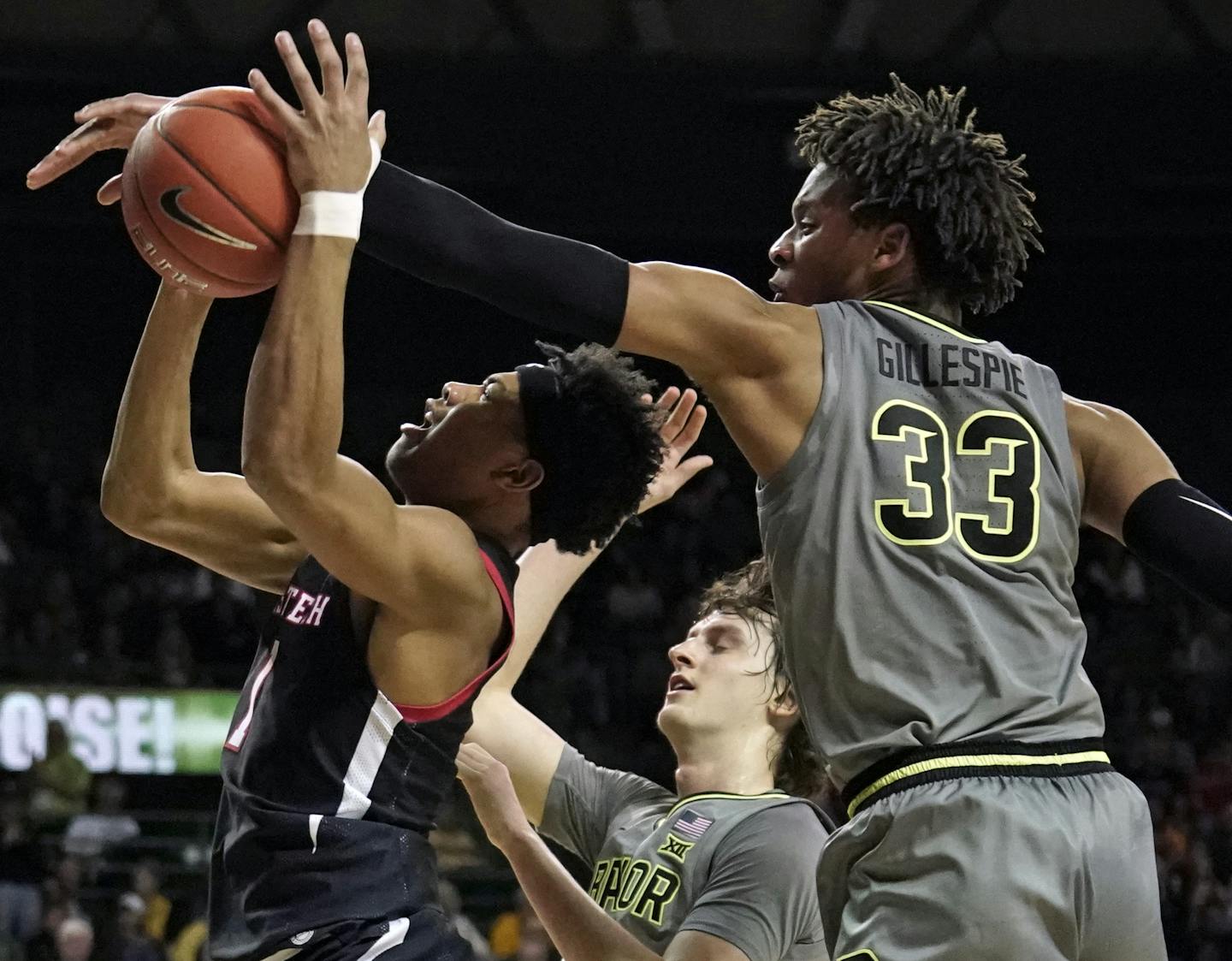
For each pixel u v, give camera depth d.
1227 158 17.75
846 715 2.51
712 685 3.50
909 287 2.71
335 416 2.40
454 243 2.40
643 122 17.64
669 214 17.81
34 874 11.19
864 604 2.48
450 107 17.36
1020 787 2.43
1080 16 17.64
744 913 3.10
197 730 14.41
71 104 16.88
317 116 2.39
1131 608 18.09
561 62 17.39
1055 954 2.40
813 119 2.82
